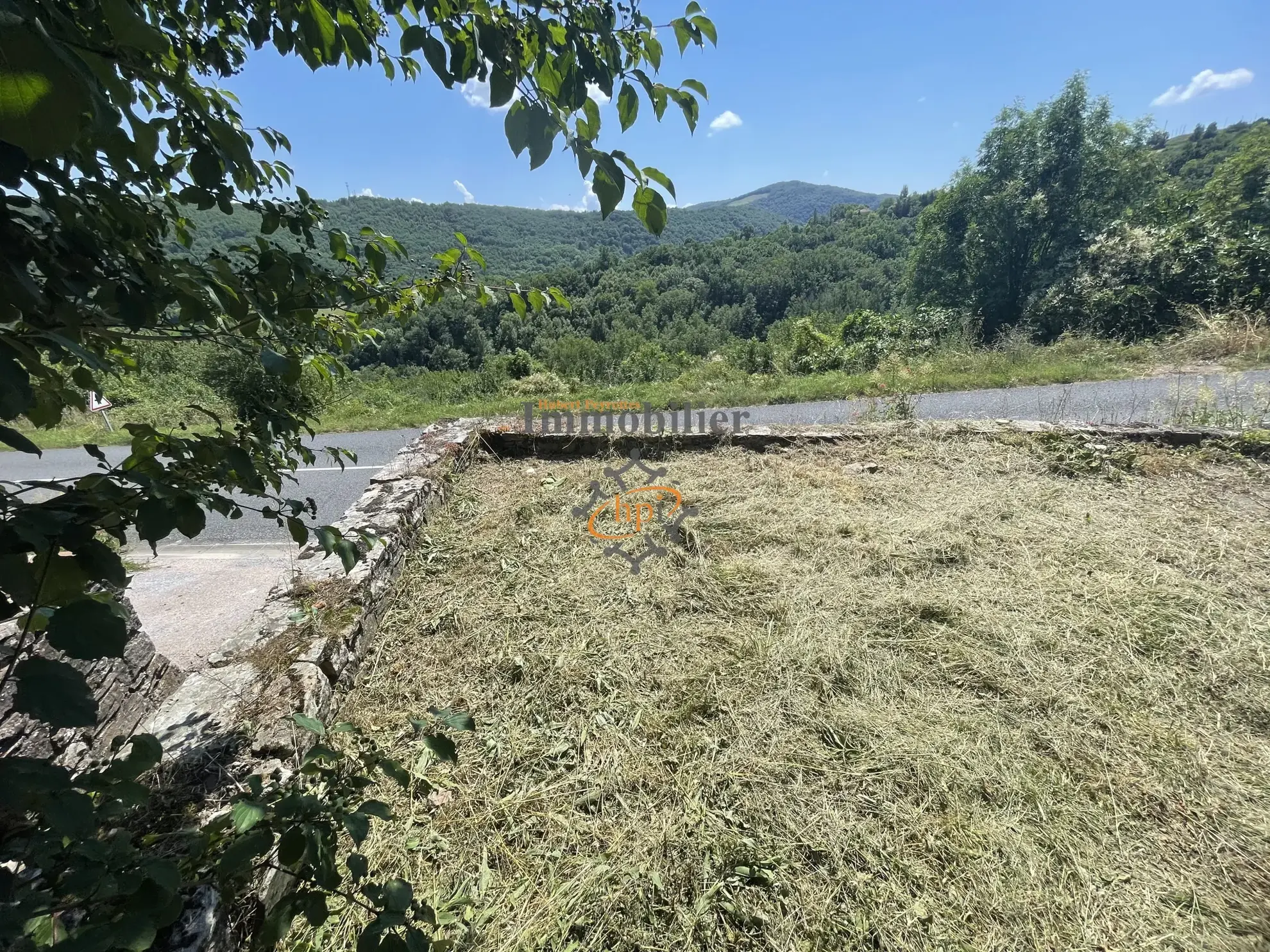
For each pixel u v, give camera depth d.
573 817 1.75
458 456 4.52
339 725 1.24
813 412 7.18
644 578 2.95
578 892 1.54
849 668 2.29
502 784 1.86
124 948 0.69
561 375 14.31
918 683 2.23
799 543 3.19
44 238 0.83
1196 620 2.46
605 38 0.95
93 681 1.86
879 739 1.96
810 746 1.95
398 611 2.77
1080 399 6.66
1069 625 2.47
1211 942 1.40
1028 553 3.03
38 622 0.72
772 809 1.74
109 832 1.36
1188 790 1.76
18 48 0.49
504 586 2.95
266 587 3.67
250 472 1.00
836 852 1.61
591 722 2.08
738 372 10.91
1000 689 2.17
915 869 1.56
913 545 3.11
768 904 1.50
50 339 0.73
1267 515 3.33
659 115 1.04
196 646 3.01
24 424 8.41
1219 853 1.60
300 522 1.11
